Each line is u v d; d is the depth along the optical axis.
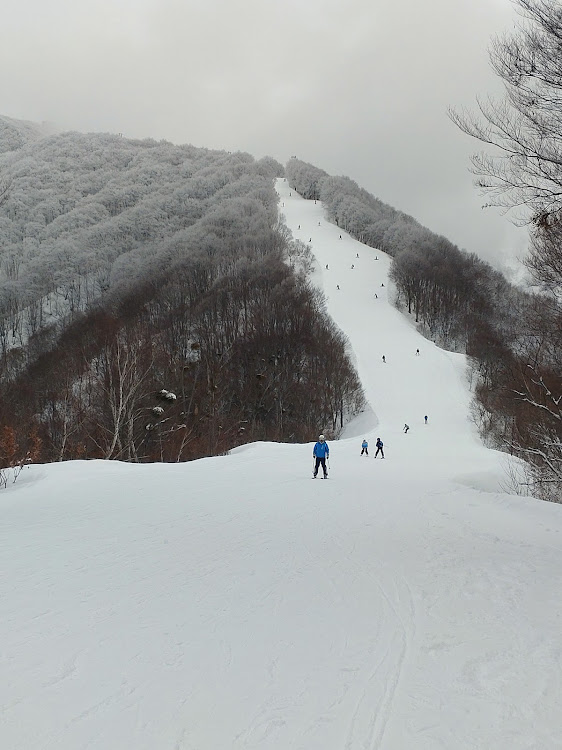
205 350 58.56
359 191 190.50
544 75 8.88
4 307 101.38
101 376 39.75
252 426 47.84
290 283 89.88
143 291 92.38
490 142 9.51
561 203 9.34
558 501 16.45
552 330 14.46
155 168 193.25
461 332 100.69
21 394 44.06
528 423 18.00
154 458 36.31
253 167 196.75
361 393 67.69
